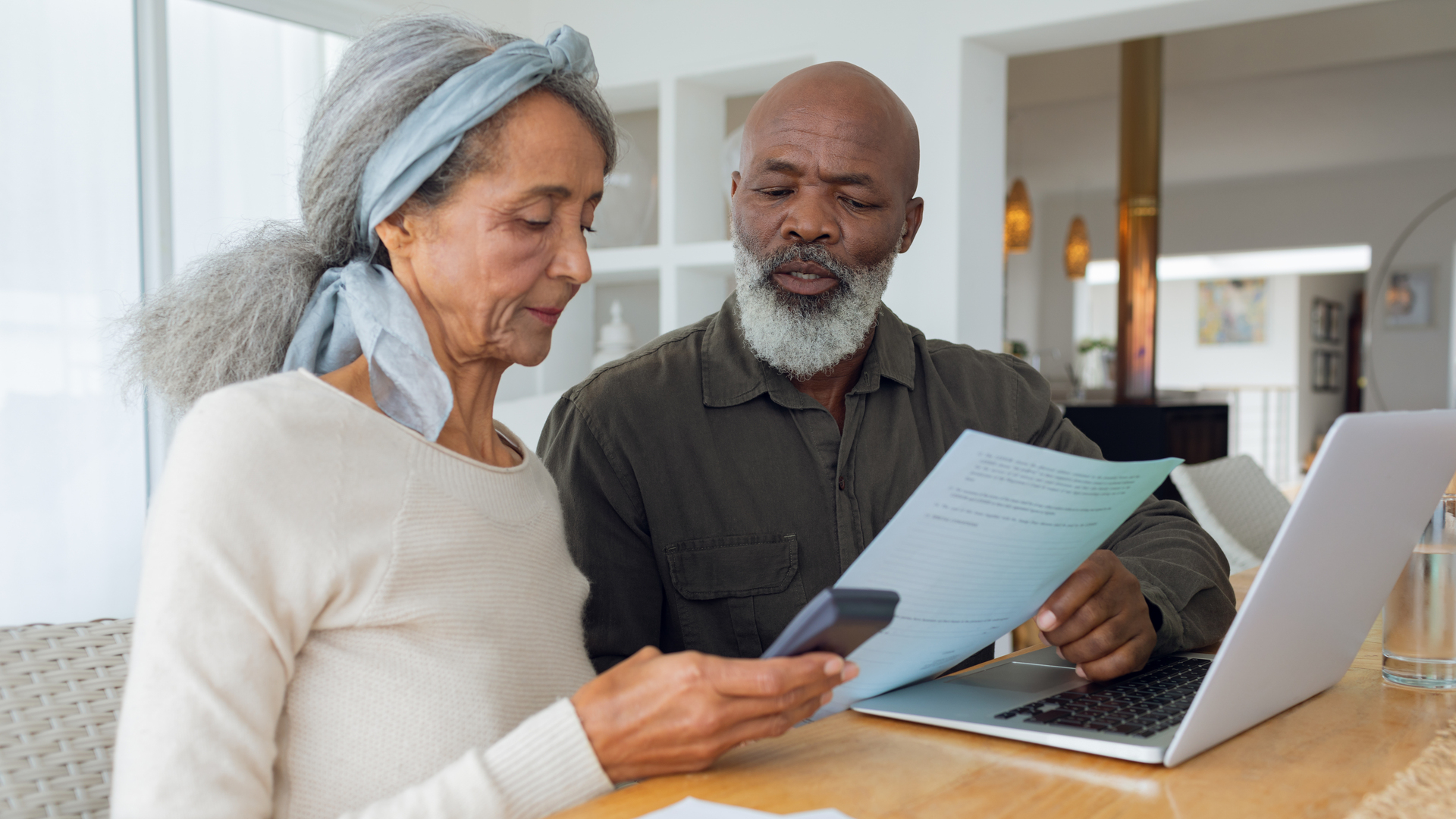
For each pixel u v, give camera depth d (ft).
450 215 2.69
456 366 2.91
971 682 3.08
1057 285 35.37
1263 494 8.11
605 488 4.28
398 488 2.56
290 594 2.34
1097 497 2.51
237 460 2.32
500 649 2.71
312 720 2.46
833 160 4.08
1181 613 3.56
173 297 2.86
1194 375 41.98
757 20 9.16
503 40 2.90
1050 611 2.95
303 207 2.90
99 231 7.48
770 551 4.32
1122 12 7.98
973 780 2.26
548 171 2.69
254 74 8.32
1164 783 2.24
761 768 2.35
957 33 8.54
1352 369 42.70
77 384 7.38
